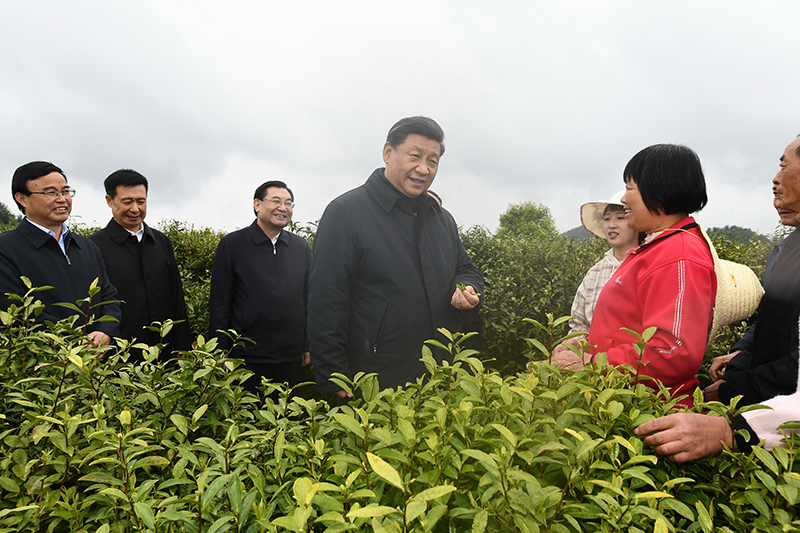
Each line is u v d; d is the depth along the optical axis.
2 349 1.48
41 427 1.07
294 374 3.79
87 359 1.31
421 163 2.42
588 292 2.82
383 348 2.46
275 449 1.03
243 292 3.63
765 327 1.39
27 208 2.74
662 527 0.72
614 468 0.87
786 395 1.12
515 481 0.85
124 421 1.04
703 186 1.56
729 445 1.03
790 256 1.34
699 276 1.40
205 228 8.02
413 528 0.75
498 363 4.08
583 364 1.24
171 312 3.84
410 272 2.48
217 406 1.43
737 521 0.86
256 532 0.85
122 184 3.46
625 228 2.64
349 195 2.55
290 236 3.97
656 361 1.37
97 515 0.98
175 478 0.99
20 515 1.00
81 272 2.93
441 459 0.91
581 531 0.84
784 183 1.45
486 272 4.19
